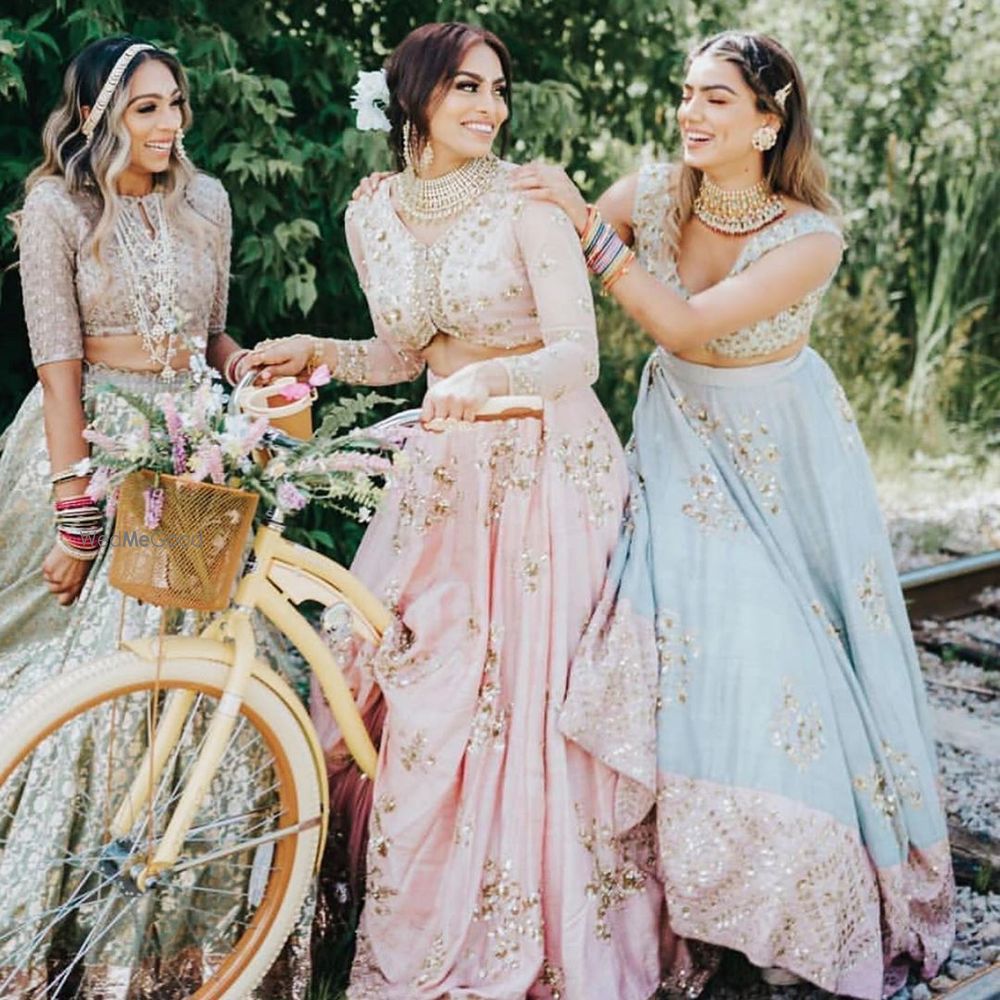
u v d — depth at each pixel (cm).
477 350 314
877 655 333
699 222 340
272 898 303
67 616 320
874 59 964
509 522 311
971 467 798
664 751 306
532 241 299
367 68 585
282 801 303
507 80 306
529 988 295
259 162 483
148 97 303
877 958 316
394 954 305
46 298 305
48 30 480
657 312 316
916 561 650
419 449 320
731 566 320
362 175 518
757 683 307
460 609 311
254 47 535
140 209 314
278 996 314
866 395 865
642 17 615
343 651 327
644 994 307
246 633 290
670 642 313
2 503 326
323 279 548
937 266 928
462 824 300
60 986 298
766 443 335
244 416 271
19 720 270
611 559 321
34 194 306
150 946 306
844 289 925
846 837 308
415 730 301
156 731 288
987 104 956
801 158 331
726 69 321
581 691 302
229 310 535
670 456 337
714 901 303
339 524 550
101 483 264
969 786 434
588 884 299
